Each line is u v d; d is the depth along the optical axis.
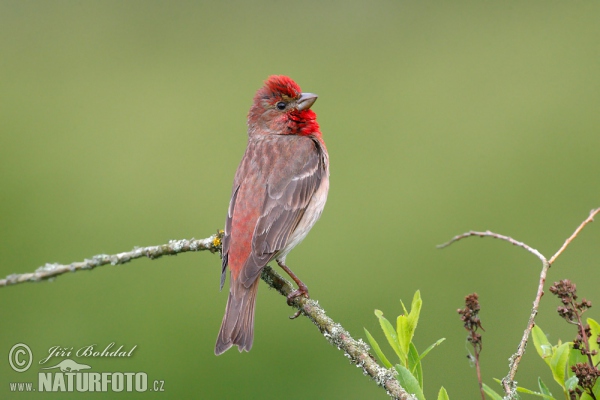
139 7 19.22
